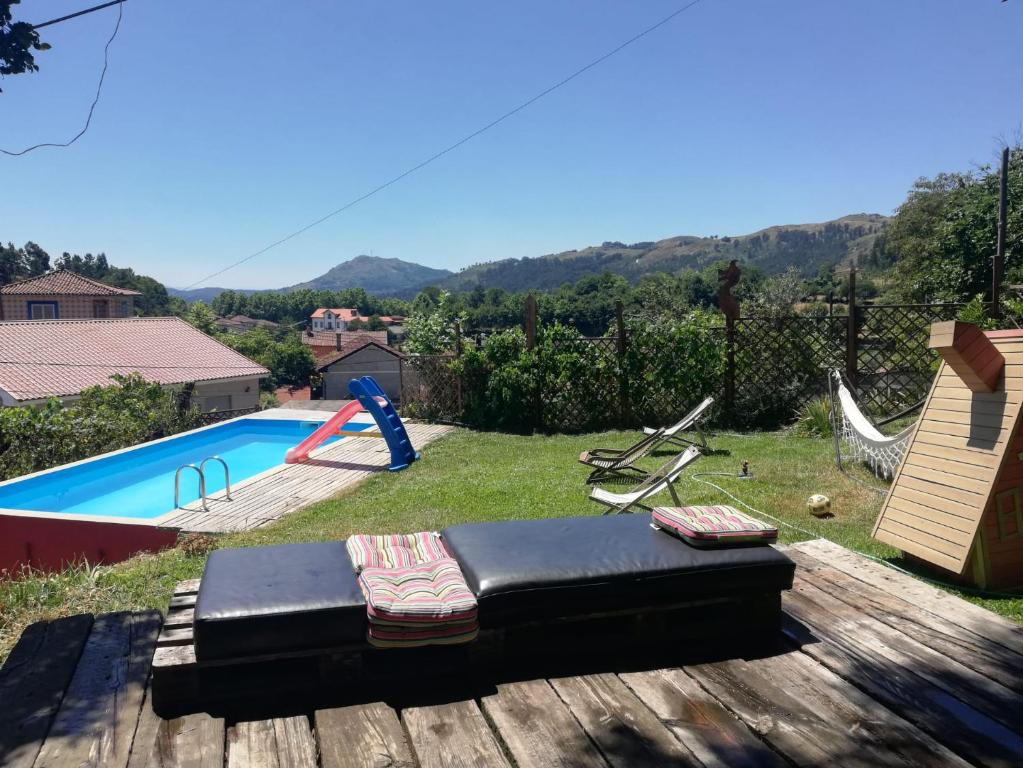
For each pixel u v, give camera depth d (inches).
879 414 426.0
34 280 2062.0
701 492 269.0
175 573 208.4
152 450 477.7
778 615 132.3
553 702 109.7
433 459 379.2
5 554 285.9
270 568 122.0
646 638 126.3
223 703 108.5
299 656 108.8
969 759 95.0
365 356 1800.0
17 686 112.7
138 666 119.6
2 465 446.3
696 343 435.5
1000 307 418.9
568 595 118.0
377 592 111.2
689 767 93.3
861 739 99.3
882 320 428.5
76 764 93.0
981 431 172.1
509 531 139.1
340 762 94.5
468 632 111.3
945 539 170.6
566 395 454.6
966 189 980.6
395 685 114.5
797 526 221.9
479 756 96.0
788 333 433.1
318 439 411.8
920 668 118.9
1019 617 149.9
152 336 1186.0
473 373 472.7
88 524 275.9
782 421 434.6
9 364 942.4
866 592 151.1
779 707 107.9
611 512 242.5
